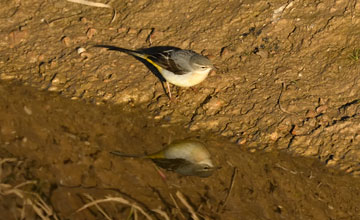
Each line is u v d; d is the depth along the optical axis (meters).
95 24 18.19
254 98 15.53
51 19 18.45
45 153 14.33
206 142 14.60
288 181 13.30
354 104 14.73
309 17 16.95
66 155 14.27
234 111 15.32
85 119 15.39
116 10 18.55
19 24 18.31
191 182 13.39
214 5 18.14
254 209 12.55
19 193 13.21
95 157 14.19
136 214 12.47
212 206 12.64
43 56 17.31
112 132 14.97
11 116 15.48
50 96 16.14
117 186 13.35
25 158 14.17
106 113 15.59
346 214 12.32
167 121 15.30
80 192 13.16
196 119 15.26
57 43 17.69
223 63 16.61
